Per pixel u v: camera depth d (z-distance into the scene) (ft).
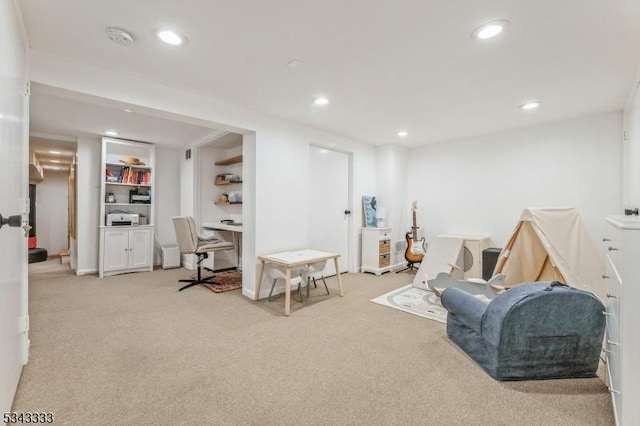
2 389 4.35
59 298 11.43
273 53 7.14
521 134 13.42
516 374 6.09
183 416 5.03
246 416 5.06
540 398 5.53
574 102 10.18
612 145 11.21
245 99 10.05
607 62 7.41
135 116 12.27
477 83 8.73
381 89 9.17
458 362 6.86
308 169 13.44
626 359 4.20
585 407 5.27
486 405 5.35
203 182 17.51
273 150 11.94
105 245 15.29
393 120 12.32
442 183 16.17
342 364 6.76
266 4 5.41
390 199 16.70
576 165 12.01
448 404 5.39
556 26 5.96
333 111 11.30
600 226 11.46
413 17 5.76
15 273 5.44
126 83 8.27
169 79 8.56
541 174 12.85
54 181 25.35
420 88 9.10
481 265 13.15
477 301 7.12
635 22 5.78
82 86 7.58
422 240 16.62
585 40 6.44
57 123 13.21
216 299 11.46
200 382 6.02
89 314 9.73
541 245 9.58
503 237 13.96
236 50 7.01
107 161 16.15
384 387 5.90
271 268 11.29
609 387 5.33
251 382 6.04
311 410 5.22
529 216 9.52
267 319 9.44
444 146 16.14
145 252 16.55
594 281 8.75
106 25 6.07
